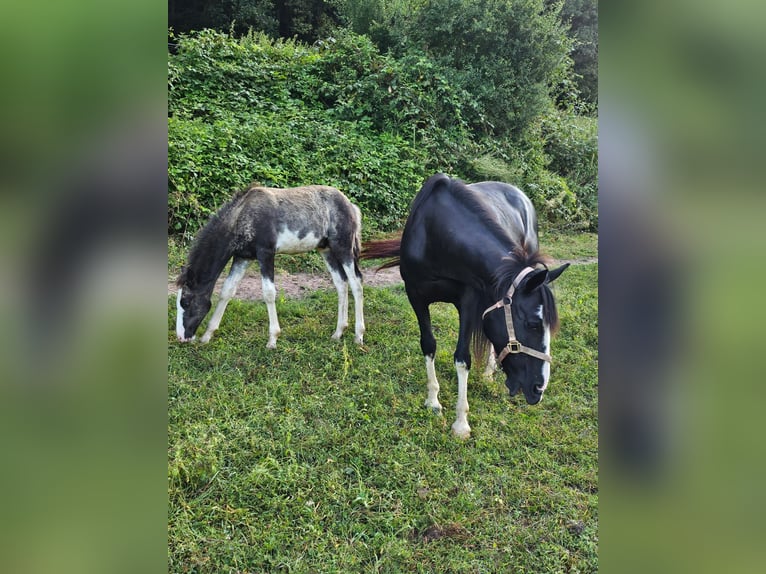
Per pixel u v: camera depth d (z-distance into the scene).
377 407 3.60
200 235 4.54
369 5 11.62
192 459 2.93
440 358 4.37
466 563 2.43
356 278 4.84
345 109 9.53
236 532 2.56
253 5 14.09
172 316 5.08
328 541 2.55
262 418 3.42
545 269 2.85
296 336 4.76
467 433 3.37
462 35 10.75
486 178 9.59
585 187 10.69
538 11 10.79
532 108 10.73
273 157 7.77
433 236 3.40
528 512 2.77
